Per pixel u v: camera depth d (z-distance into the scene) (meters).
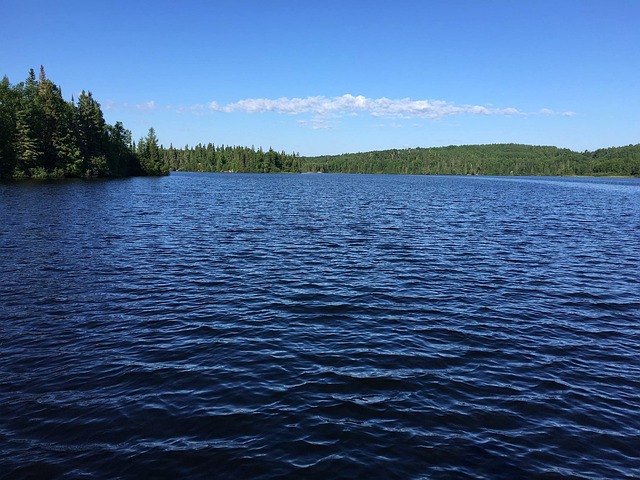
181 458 6.51
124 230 26.73
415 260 20.31
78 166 84.62
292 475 6.20
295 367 9.50
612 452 6.99
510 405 8.22
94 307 13.04
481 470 6.45
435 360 10.02
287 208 43.69
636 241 26.44
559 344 11.12
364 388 8.68
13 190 52.53
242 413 7.70
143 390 8.44
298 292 15.01
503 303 14.28
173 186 77.69
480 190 86.56
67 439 6.93
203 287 15.38
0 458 6.43
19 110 73.88
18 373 9.03
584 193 80.31
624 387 9.05
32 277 15.91
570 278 17.53
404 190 83.25
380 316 12.84
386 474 6.28
